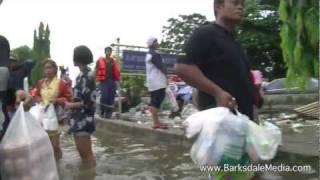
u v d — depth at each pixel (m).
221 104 2.09
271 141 2.10
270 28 17.41
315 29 1.75
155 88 5.80
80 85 4.14
